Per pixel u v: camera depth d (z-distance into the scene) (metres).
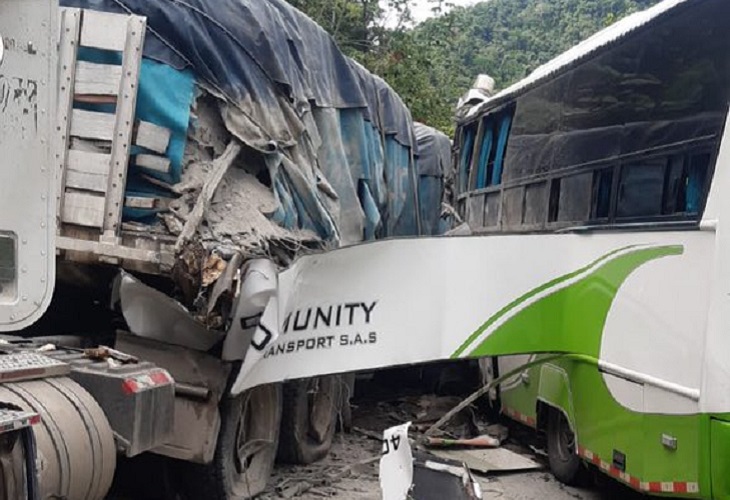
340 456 8.23
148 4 5.76
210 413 5.59
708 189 5.20
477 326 6.14
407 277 5.92
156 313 5.41
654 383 5.65
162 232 5.46
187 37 5.83
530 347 6.34
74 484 3.87
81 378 4.37
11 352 4.33
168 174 5.59
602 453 6.38
